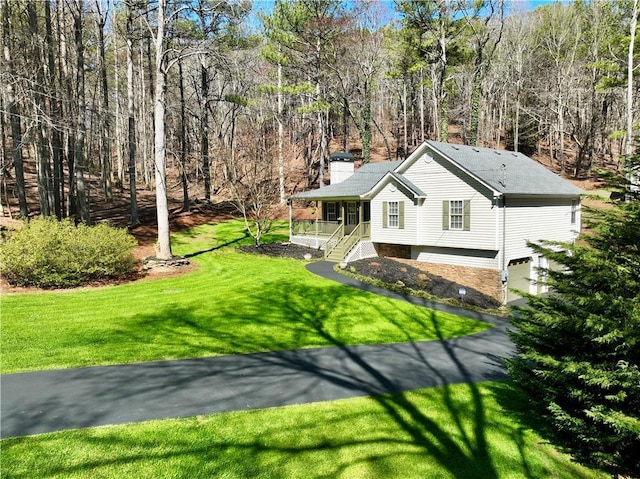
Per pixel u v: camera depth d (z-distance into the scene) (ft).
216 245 82.58
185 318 40.52
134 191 85.87
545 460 19.86
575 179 121.39
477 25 101.76
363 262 68.18
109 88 142.61
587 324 17.63
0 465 17.33
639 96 109.50
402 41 108.88
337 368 30.32
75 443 19.16
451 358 33.58
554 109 136.67
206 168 117.50
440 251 65.51
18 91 62.49
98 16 80.69
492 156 71.20
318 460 18.85
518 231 59.98
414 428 22.06
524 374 22.43
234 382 27.02
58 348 31.63
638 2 78.33
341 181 89.81
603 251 20.15
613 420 16.67
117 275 55.83
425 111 178.09
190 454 18.72
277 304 46.80
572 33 132.05
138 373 27.89
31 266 47.91
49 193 77.66
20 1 73.97
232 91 139.13
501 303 54.90
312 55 106.52
